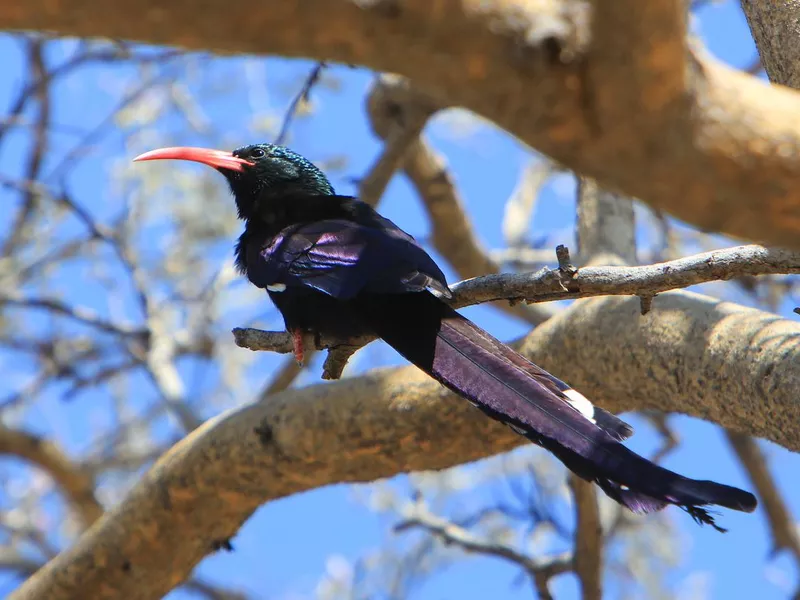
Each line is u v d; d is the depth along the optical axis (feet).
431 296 26.86
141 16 11.93
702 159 12.80
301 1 12.14
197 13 12.01
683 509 19.26
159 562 37.91
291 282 30.42
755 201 13.05
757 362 27.17
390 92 48.91
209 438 36.17
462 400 32.60
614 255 39.93
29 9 11.73
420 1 12.24
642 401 31.40
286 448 35.04
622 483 20.35
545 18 12.36
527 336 33.35
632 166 13.00
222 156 39.06
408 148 49.55
